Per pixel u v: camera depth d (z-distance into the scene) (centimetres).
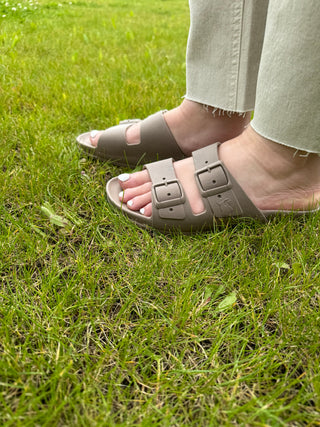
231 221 99
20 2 359
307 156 90
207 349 70
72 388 61
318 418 58
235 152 96
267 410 57
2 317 72
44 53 254
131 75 226
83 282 82
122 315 76
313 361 67
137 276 84
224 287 82
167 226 98
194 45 102
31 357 64
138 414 57
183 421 58
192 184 98
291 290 81
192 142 119
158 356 67
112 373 64
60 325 72
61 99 175
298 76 74
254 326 73
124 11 627
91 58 257
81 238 98
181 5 861
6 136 135
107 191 108
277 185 95
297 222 101
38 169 117
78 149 133
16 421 54
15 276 79
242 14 89
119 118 158
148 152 122
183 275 86
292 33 72
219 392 62
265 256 91
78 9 538
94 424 55
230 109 102
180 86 207
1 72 196
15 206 105
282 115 80
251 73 95
